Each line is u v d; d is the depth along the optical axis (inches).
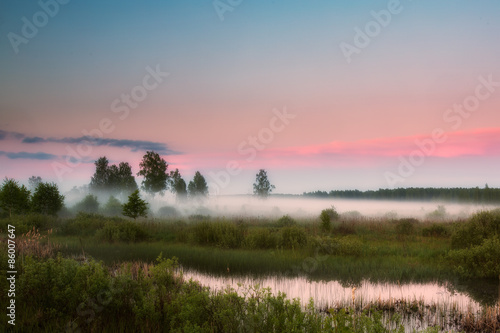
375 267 440.1
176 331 184.9
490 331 241.1
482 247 429.1
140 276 268.1
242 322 186.7
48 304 235.1
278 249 594.2
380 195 4928.6
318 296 319.0
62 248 556.7
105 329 203.5
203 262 467.5
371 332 166.4
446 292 337.7
